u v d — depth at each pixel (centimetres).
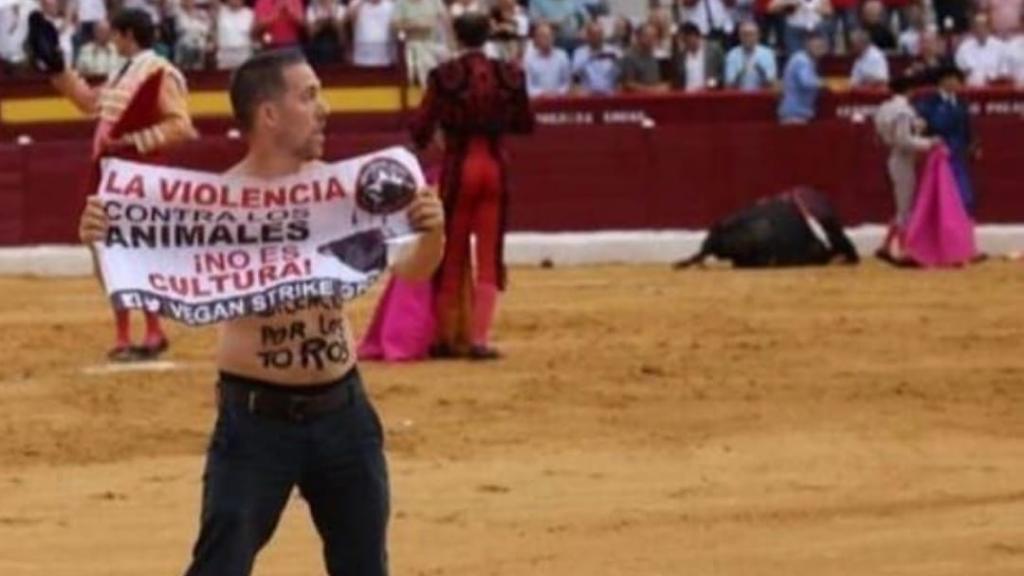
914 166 4316
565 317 3409
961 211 4297
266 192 1250
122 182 1251
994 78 5056
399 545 1870
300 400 1251
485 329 2886
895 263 4303
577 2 5084
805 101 4775
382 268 1248
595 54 4916
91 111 2595
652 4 5219
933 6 5284
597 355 2941
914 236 4288
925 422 2455
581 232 4616
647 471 2192
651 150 4631
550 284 4047
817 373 2791
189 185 1251
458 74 2852
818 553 1809
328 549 1277
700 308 3538
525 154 4612
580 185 4619
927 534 1878
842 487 2100
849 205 4656
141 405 2559
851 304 3600
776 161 4647
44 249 4453
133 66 2570
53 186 4475
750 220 4300
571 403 2569
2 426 2434
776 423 2448
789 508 2005
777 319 3375
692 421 2459
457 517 1983
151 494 2103
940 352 2989
